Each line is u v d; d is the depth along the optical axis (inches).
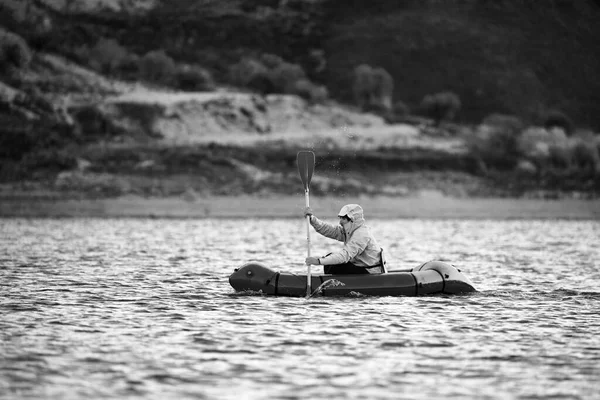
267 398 1215.6
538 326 1824.6
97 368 1403.8
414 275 2229.3
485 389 1274.6
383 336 1692.9
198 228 6107.3
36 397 1218.6
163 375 1355.8
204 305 2114.9
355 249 2192.4
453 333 1731.1
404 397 1227.2
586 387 1289.4
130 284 2591.0
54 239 4783.5
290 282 2223.2
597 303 2204.7
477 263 3531.0
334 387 1280.8
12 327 1790.1
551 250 4362.7
